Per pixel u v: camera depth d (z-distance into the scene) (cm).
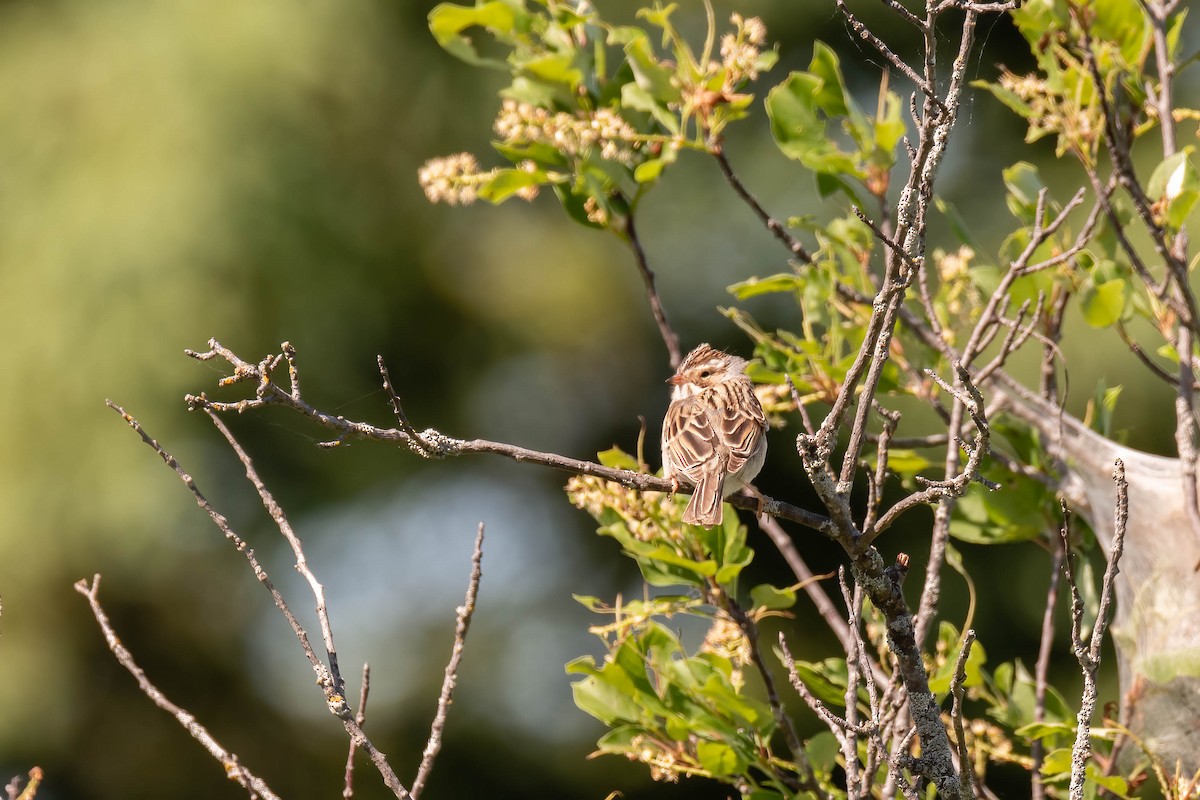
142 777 1667
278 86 1498
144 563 1491
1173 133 732
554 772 1761
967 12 515
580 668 700
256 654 1709
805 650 1611
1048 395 800
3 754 1591
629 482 563
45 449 1434
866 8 1545
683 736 684
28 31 1564
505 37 799
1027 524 802
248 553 515
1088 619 810
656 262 1698
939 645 735
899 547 1566
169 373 1437
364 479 1633
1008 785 1520
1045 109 802
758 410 741
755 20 745
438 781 1753
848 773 551
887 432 562
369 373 1616
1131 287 774
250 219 1462
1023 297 793
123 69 1498
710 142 754
